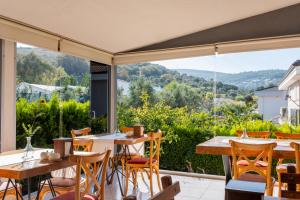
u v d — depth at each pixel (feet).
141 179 17.19
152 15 14.78
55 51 15.55
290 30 15.71
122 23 15.25
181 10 14.60
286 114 16.58
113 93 20.61
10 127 13.33
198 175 17.66
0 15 12.44
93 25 14.94
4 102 13.07
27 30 13.75
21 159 9.25
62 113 16.93
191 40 18.07
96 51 18.71
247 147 9.53
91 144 12.28
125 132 17.84
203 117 18.42
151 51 19.07
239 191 6.03
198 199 13.48
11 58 13.43
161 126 19.44
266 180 9.53
